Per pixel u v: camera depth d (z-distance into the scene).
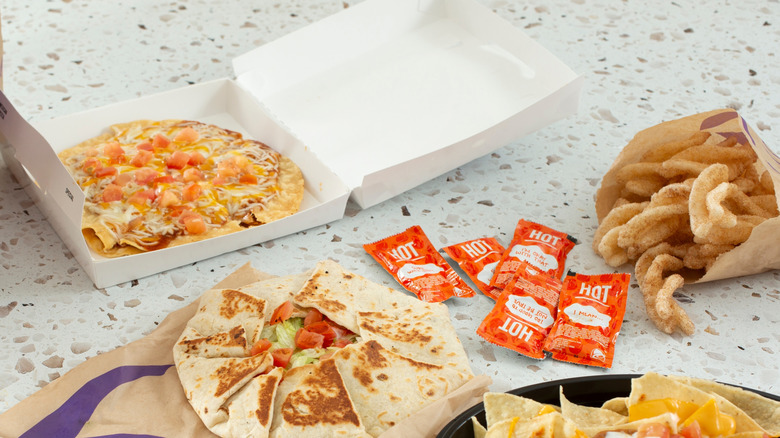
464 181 1.12
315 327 0.95
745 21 1.34
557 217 1.08
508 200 1.10
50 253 1.04
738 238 0.99
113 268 1.00
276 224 1.04
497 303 0.99
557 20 1.34
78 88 1.20
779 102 1.21
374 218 1.08
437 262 1.03
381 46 1.23
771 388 0.94
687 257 1.01
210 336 0.94
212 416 0.89
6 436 0.89
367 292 0.98
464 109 1.15
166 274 1.02
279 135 1.12
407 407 0.89
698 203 0.98
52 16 1.31
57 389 0.92
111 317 0.99
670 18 1.35
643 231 1.01
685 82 1.24
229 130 1.15
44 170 1.00
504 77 1.18
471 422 0.86
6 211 1.07
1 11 1.31
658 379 0.84
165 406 0.91
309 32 1.20
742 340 0.98
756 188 1.04
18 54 1.25
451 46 1.23
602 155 1.15
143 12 1.33
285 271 1.02
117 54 1.25
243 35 1.30
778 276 1.04
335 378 0.90
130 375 0.93
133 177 1.07
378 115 1.15
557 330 0.98
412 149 1.11
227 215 1.05
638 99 1.21
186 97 1.15
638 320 1.00
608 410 0.85
